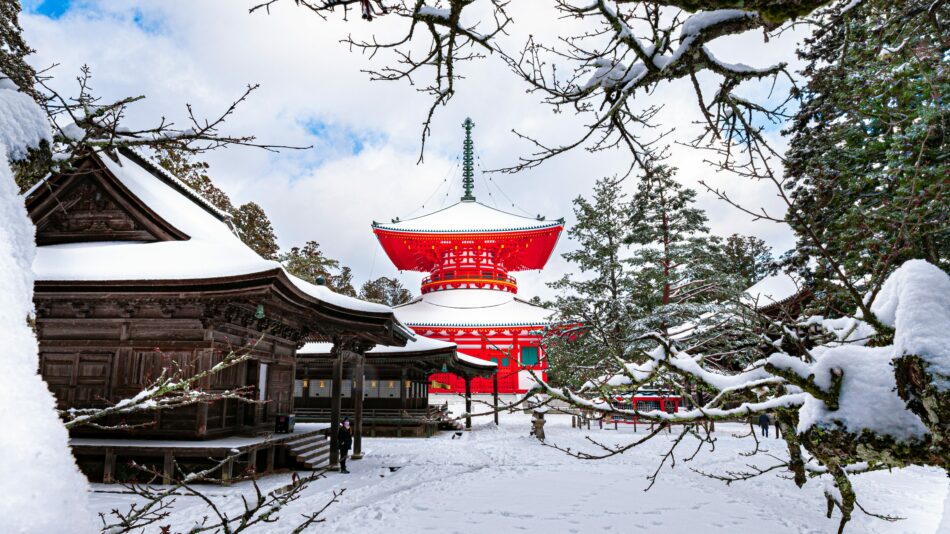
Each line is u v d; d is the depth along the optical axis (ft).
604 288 93.30
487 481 49.80
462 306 181.57
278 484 43.91
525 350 168.35
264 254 130.52
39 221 50.31
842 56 17.85
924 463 8.37
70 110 11.92
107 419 44.80
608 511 38.22
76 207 50.80
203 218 59.67
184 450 40.63
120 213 50.70
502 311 177.88
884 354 9.37
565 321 79.87
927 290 8.76
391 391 99.40
